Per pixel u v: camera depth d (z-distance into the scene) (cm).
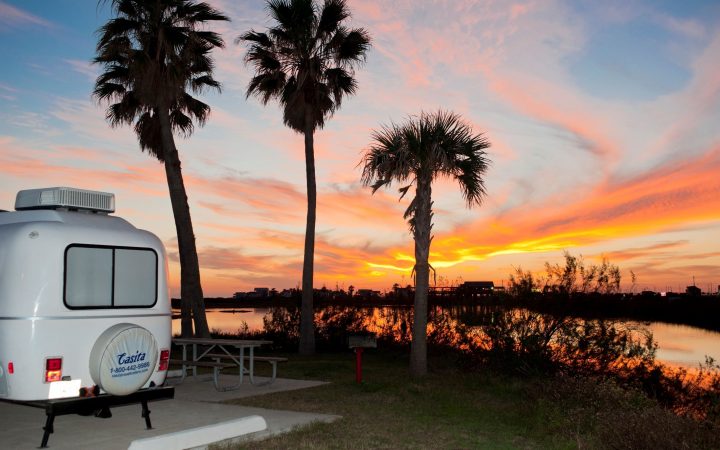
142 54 1811
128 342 775
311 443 773
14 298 735
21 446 727
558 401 980
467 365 1544
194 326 1861
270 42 2147
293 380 1362
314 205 2109
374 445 788
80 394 754
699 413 1171
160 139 2141
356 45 2083
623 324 1499
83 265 782
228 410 967
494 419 982
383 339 2209
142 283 845
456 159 1439
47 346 734
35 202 822
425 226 1470
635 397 979
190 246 1873
